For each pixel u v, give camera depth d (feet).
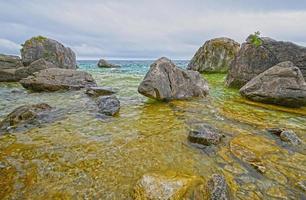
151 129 31.45
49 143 26.68
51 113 38.63
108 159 22.98
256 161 23.09
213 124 33.81
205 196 17.12
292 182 19.98
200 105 45.39
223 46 119.65
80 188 18.52
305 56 64.64
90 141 27.30
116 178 19.83
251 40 70.18
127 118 36.58
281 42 68.33
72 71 69.15
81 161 22.56
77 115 38.01
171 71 50.49
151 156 23.71
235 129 31.94
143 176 18.66
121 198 17.44
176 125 33.12
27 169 21.13
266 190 18.85
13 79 85.35
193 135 27.25
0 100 50.98
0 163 22.11
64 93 59.72
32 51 114.01
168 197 16.62
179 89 50.60
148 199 16.69
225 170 21.47
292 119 37.99
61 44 124.57
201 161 22.97
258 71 66.49
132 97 53.26
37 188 18.47
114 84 76.48
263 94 47.96
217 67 119.75
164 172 20.42
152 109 42.29
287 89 45.93
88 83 68.95
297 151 25.77
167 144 26.66
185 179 18.48
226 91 64.03
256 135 29.99
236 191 18.56
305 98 44.83
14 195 17.62
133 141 27.37
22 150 24.86
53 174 20.34
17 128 31.60
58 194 17.79
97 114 38.50
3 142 26.94
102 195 17.76
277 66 51.72
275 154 24.81
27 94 58.44
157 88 46.01
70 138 28.17
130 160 22.81
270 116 39.24
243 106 45.73
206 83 59.00
